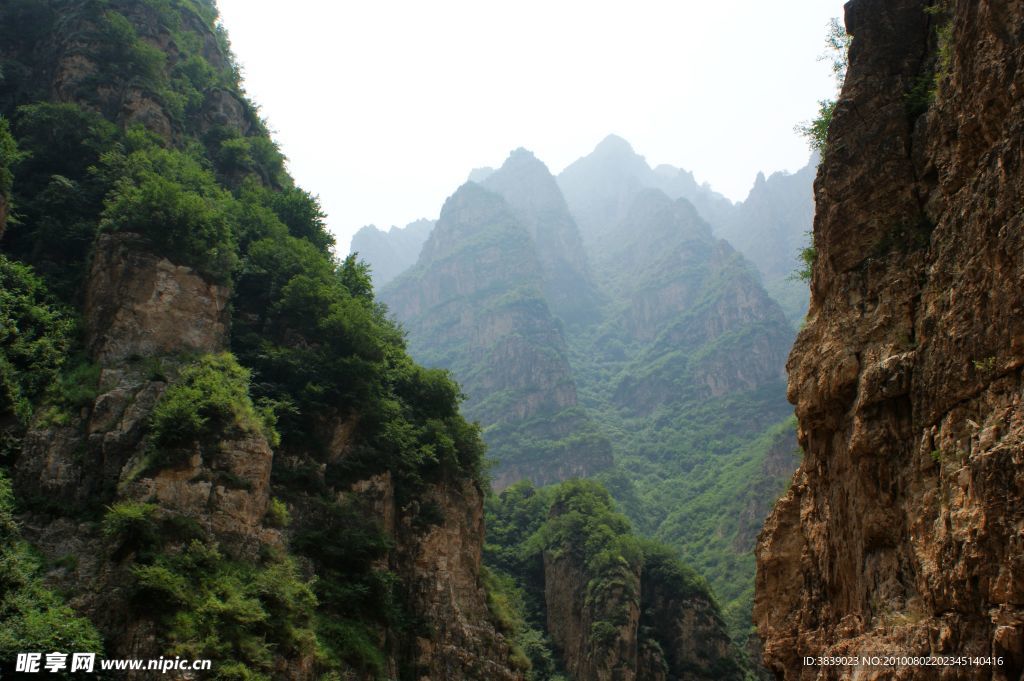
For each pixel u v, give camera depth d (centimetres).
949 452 1638
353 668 4425
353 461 5484
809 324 2494
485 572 7138
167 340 4809
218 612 3725
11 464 4147
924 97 2217
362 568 5000
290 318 5775
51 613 3422
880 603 1875
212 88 7975
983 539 1456
